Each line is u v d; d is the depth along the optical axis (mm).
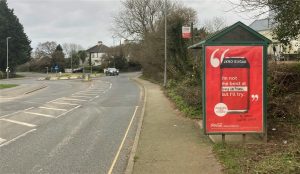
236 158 8633
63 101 28016
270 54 15570
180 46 29969
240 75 10383
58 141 12477
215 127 10461
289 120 11609
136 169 8453
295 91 12539
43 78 85312
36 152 10875
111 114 19625
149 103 23188
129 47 68438
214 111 10445
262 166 7637
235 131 10438
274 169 7371
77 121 17172
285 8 11289
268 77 12664
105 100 27953
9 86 48969
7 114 20609
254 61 10359
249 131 10414
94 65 129500
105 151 10930
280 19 11719
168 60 36562
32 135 13688
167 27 36469
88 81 62906
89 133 13930
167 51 36781
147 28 66438
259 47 10336
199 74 20234
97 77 78500
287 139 10133
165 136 12180
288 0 10867
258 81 10383
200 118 15742
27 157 10266
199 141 11148
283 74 12617
